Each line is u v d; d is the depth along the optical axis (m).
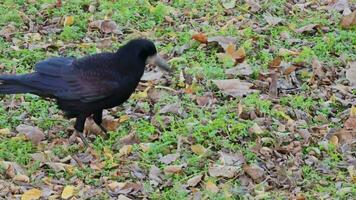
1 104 12.77
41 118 12.39
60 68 11.45
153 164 11.20
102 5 16.11
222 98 12.93
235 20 15.62
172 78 13.52
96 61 11.43
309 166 11.12
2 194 10.51
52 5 16.19
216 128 11.81
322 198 10.39
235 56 14.03
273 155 11.38
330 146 11.47
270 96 12.98
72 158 11.31
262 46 14.59
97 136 11.90
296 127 12.02
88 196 10.48
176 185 10.64
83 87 11.30
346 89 13.18
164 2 16.48
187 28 15.35
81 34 15.23
